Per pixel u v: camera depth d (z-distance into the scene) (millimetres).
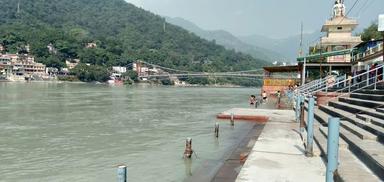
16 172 14812
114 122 30422
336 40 68375
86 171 14859
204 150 17969
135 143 20578
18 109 41250
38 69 171000
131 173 14219
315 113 22266
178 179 13320
